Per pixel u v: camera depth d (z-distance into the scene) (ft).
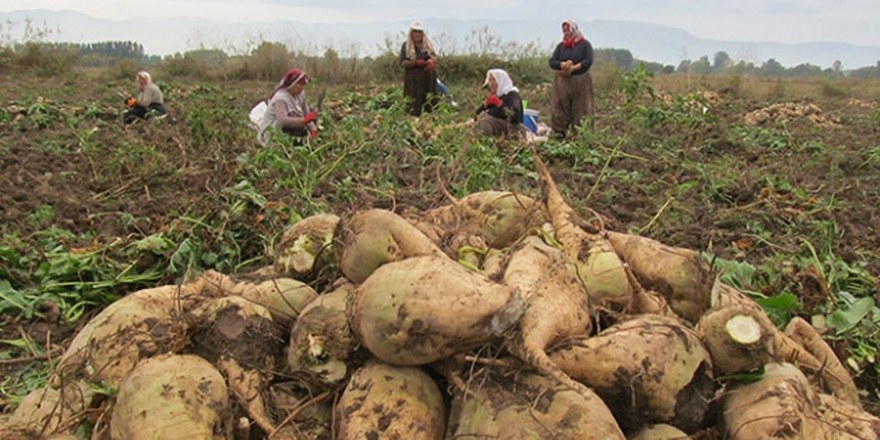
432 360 9.56
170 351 10.35
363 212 11.32
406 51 51.93
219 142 34.04
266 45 93.71
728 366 9.95
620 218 25.05
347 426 9.29
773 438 9.37
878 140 49.67
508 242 12.88
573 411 8.74
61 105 57.67
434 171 29.01
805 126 55.67
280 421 10.23
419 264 9.78
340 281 11.37
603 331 10.11
